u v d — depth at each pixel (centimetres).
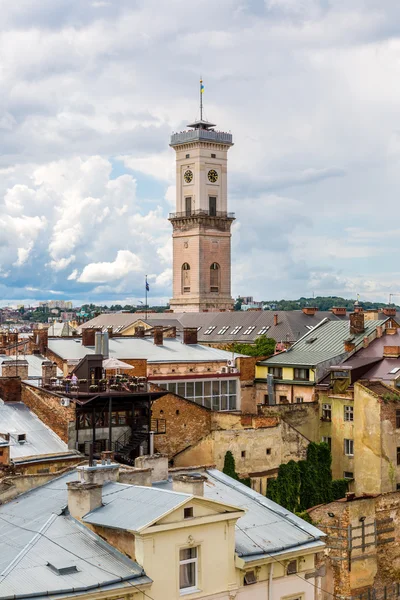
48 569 5075
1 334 18038
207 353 14775
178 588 5284
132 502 5550
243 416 11025
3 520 5834
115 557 5272
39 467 8638
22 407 9694
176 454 10794
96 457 9288
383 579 9256
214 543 5472
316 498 11312
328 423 12169
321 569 6112
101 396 9831
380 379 12331
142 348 14600
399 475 11344
